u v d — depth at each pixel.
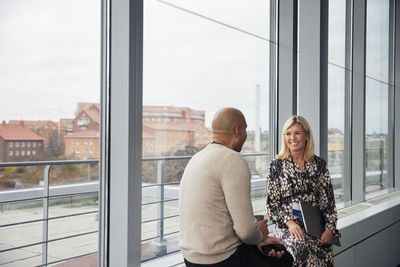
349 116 4.24
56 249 1.71
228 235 1.59
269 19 3.00
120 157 1.88
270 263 1.64
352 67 4.27
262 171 2.99
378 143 4.95
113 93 1.90
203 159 1.64
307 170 2.37
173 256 2.26
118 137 1.89
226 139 1.73
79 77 1.78
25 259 1.60
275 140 3.12
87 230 1.84
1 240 1.52
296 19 3.09
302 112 3.42
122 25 1.88
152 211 2.16
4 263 1.53
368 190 4.69
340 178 4.06
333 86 3.90
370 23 4.65
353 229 3.25
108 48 1.90
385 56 5.16
